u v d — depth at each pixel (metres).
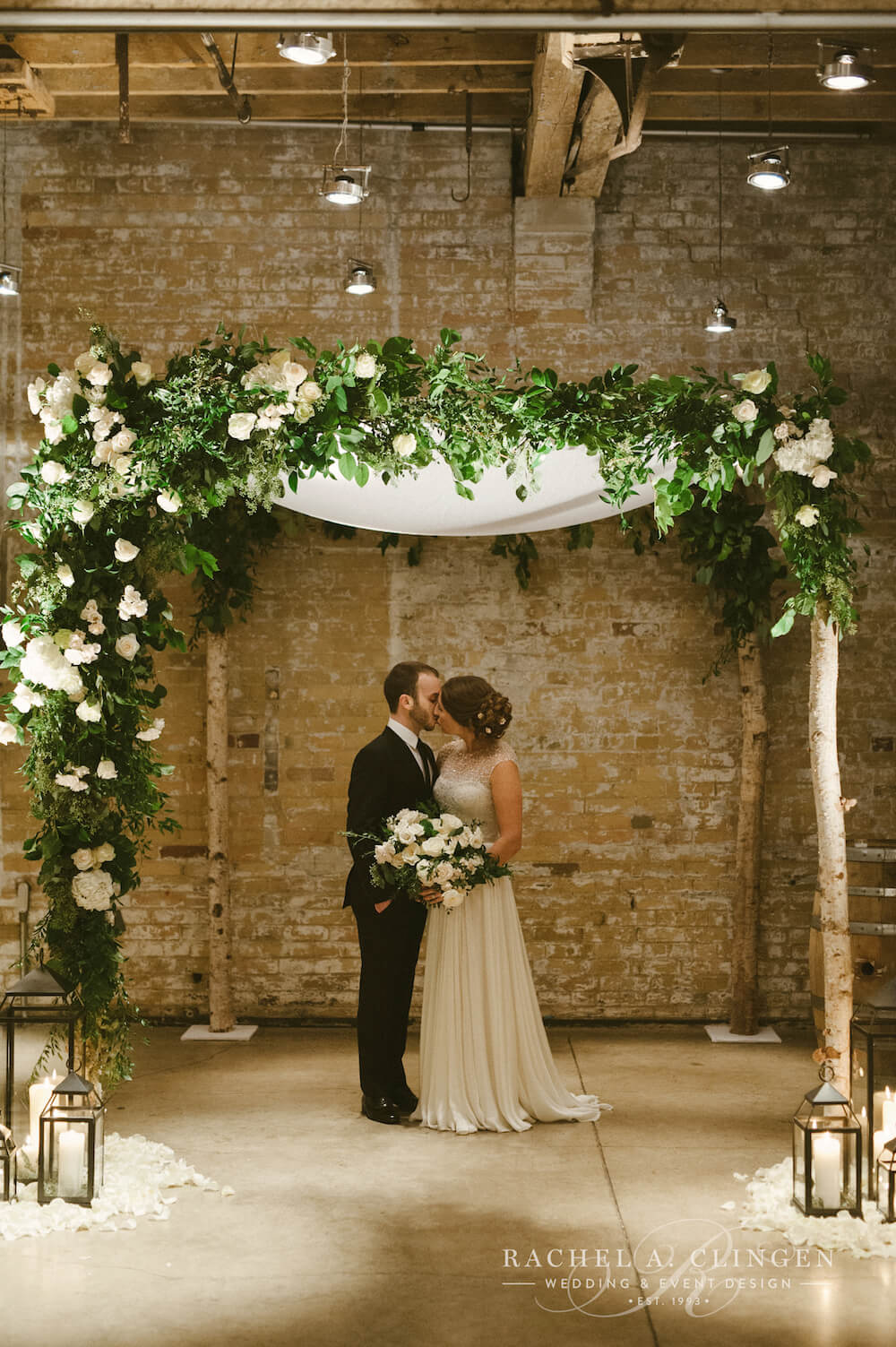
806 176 6.15
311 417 3.81
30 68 5.33
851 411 6.12
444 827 4.42
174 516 3.94
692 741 6.15
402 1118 4.66
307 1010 6.14
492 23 2.43
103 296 6.17
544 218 6.08
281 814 6.17
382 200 6.14
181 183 6.16
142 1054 5.61
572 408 3.87
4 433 6.18
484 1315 3.02
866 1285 3.20
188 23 2.43
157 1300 3.09
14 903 6.13
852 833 6.11
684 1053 5.66
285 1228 3.57
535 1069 4.64
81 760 3.96
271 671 6.19
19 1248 3.41
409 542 6.18
